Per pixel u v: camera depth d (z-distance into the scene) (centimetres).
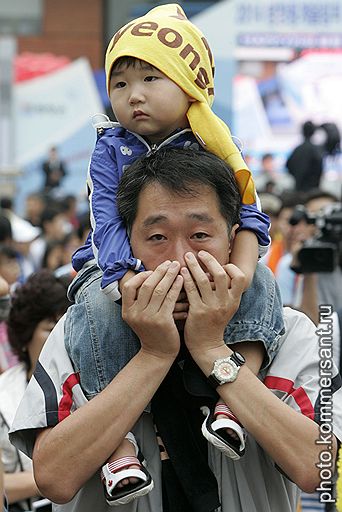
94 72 2025
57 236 1130
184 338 278
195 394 278
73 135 1967
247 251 285
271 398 271
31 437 288
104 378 281
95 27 2536
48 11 2538
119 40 293
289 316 296
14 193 1697
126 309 271
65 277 459
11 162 1922
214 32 1791
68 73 1967
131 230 280
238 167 285
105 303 285
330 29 1809
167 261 271
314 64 1822
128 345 281
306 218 611
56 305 446
